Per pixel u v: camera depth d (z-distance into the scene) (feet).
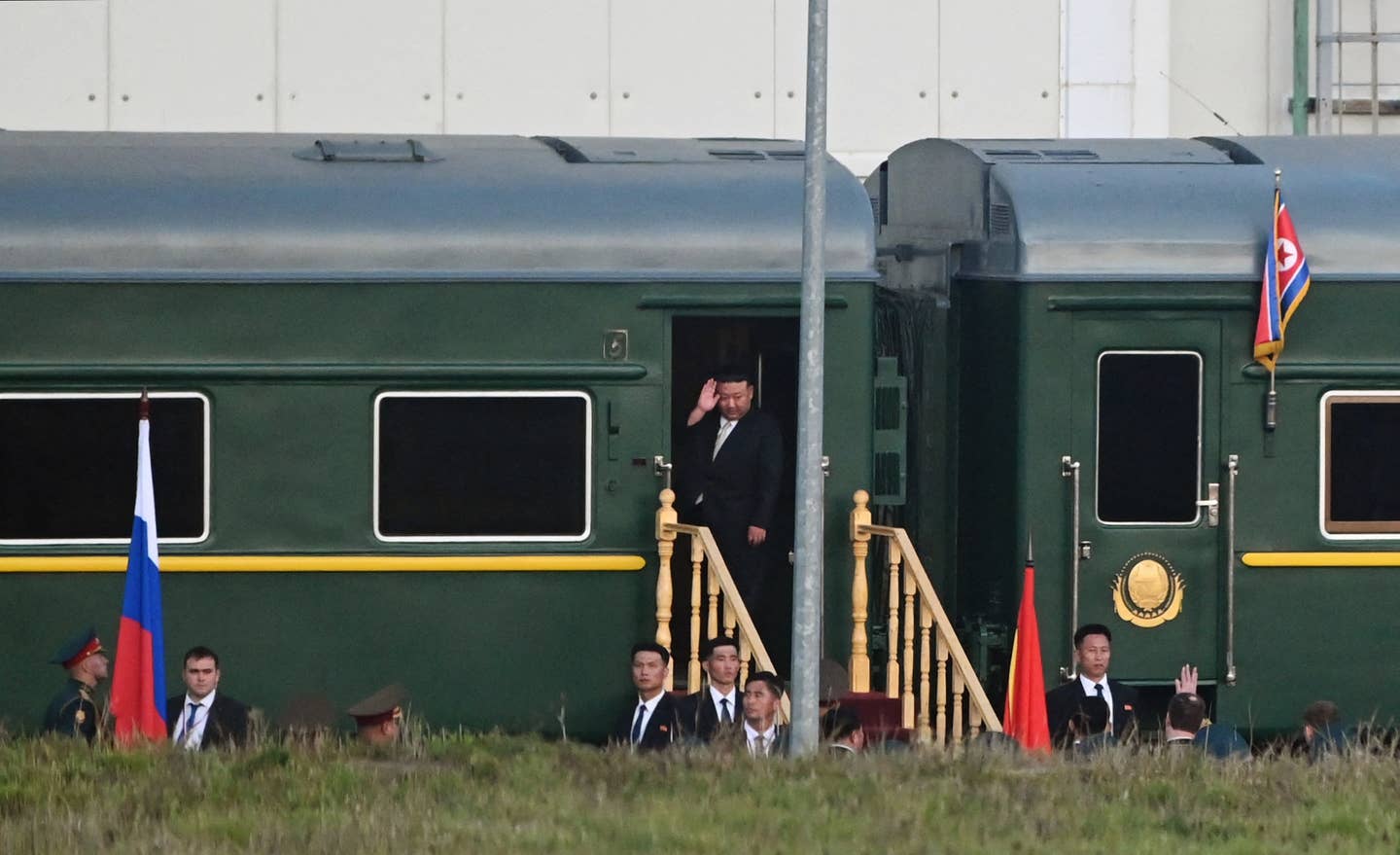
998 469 173.78
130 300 163.94
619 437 167.63
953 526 182.29
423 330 166.20
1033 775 132.57
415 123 244.42
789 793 124.47
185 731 153.89
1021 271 169.99
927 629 164.45
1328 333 172.35
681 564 177.88
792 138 247.50
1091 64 248.52
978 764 134.82
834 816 119.03
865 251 169.37
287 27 242.58
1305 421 172.14
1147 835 118.01
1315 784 132.67
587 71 245.65
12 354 162.91
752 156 176.86
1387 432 172.96
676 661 178.19
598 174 171.53
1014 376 171.01
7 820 117.08
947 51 247.50
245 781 127.44
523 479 167.22
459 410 166.81
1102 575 170.91
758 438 172.35
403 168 171.12
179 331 164.35
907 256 192.95
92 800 121.70
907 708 164.76
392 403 166.30
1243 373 171.73
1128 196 172.96
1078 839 116.26
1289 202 173.88
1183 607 171.63
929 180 189.67
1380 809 124.88
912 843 113.09
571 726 167.32
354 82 243.60
